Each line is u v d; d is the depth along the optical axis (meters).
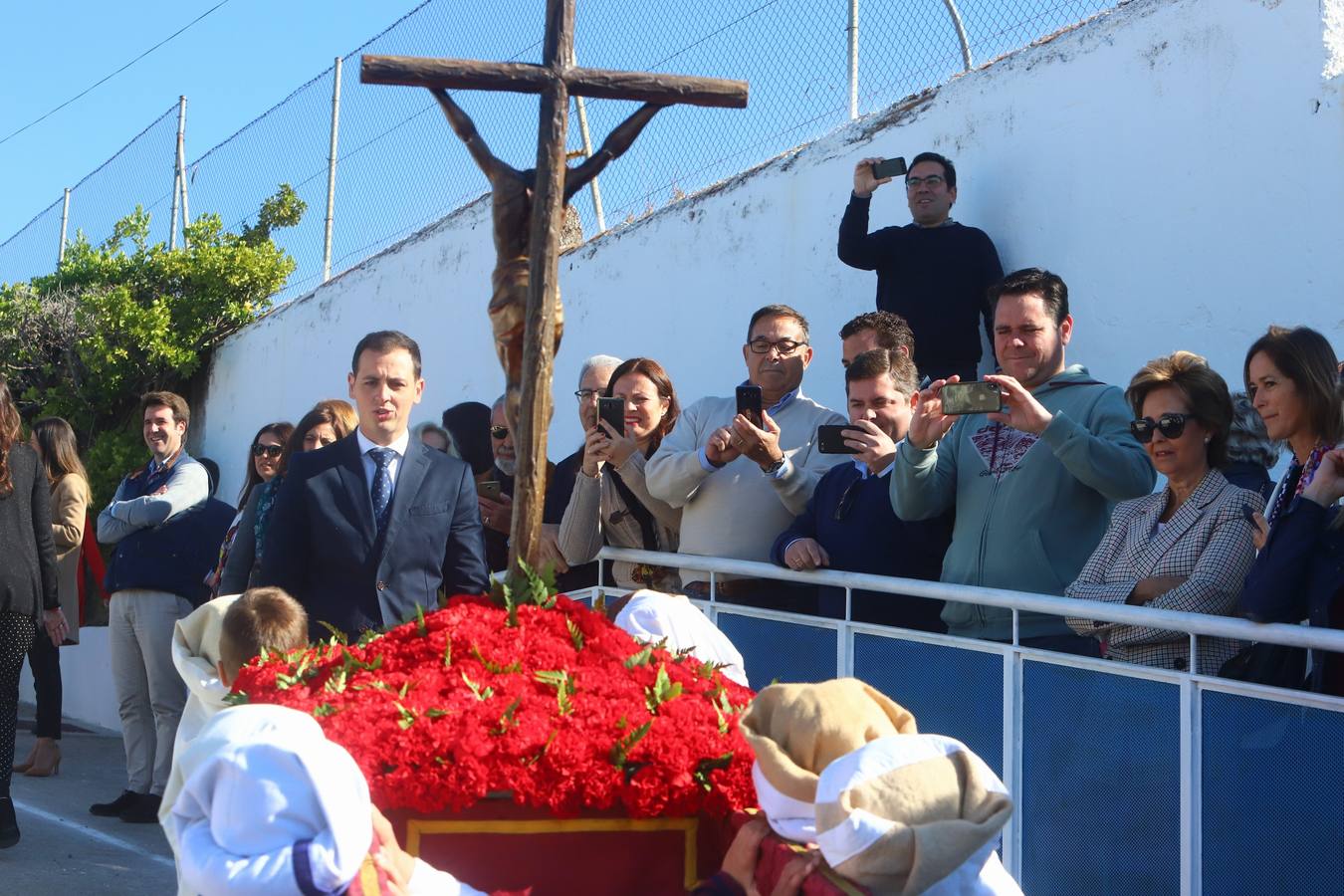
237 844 2.08
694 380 7.54
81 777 7.93
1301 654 3.35
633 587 5.03
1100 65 5.66
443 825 2.36
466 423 6.71
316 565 4.33
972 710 3.81
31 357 12.70
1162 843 3.36
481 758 2.31
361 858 2.10
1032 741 3.67
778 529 4.77
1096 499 4.14
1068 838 3.57
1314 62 4.89
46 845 6.05
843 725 2.32
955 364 5.77
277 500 4.41
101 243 13.19
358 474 4.37
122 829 6.57
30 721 10.41
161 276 12.34
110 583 7.10
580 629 2.71
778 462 4.57
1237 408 4.05
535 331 2.74
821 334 6.79
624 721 2.42
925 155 5.93
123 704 7.02
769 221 7.15
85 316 12.25
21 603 5.81
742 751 2.47
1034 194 5.89
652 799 2.37
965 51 6.43
